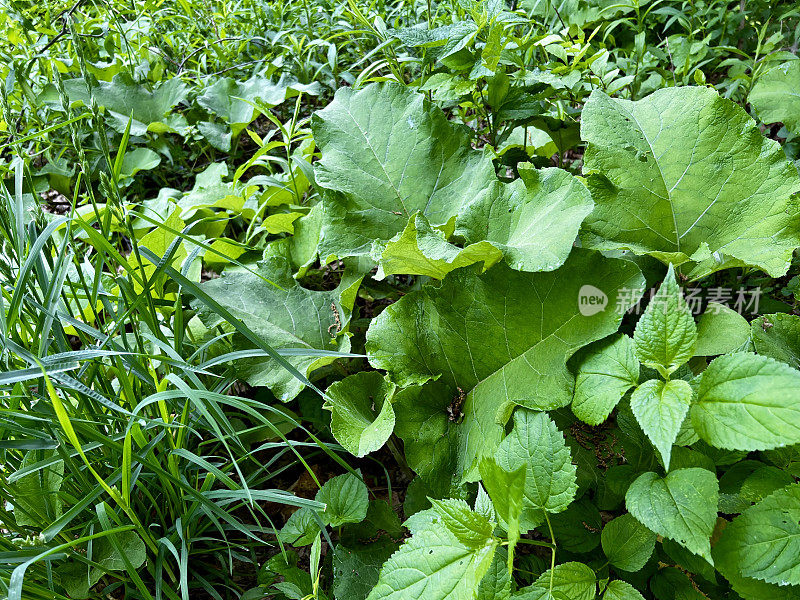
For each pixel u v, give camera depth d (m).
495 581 1.21
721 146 1.56
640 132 1.63
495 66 1.84
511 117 1.93
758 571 1.07
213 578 1.68
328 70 2.95
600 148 1.62
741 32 2.81
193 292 1.49
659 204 1.59
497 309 1.57
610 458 1.50
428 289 1.65
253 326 1.92
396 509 1.83
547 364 1.46
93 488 1.44
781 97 1.95
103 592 1.49
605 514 1.57
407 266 1.71
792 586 1.11
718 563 1.11
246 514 1.83
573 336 1.44
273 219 2.21
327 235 1.93
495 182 1.72
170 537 1.56
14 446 1.25
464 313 1.62
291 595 1.40
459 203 1.89
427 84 1.95
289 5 3.46
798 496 1.10
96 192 2.95
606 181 1.61
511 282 1.55
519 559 1.47
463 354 1.64
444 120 1.95
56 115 2.98
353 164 1.98
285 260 2.02
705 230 1.57
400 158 1.96
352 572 1.53
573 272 1.49
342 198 1.95
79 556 1.35
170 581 1.63
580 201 1.49
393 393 1.70
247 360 1.86
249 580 1.70
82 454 1.21
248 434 1.87
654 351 1.20
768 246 1.46
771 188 1.50
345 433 1.59
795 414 1.02
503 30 1.83
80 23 3.43
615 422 1.57
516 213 1.67
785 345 1.39
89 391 1.28
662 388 1.17
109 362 1.70
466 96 2.04
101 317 2.20
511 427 1.51
